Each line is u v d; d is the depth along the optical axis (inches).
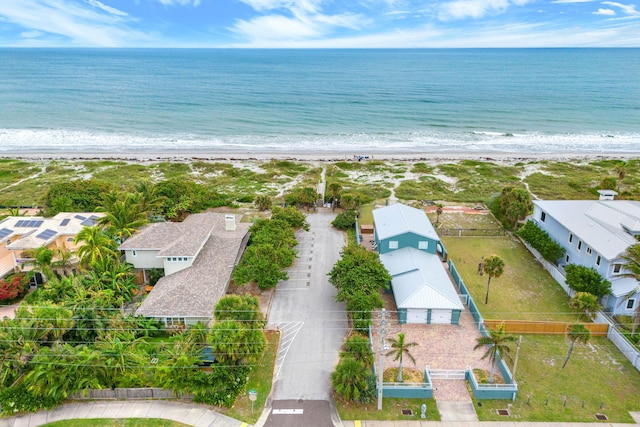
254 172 3604.8
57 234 1966.0
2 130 5216.5
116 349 1342.3
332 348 1518.2
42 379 1248.2
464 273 2015.3
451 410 1267.2
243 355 1331.2
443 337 1572.3
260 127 5472.4
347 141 4820.4
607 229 1860.2
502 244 2313.0
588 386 1358.3
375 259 1788.9
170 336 1541.6
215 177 3459.6
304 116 6082.7
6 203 2837.1
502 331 1312.7
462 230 2444.6
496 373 1398.9
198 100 7337.6
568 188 3216.0
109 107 6678.2
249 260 1782.7
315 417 1239.5
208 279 1715.1
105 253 1750.7
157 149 4446.4
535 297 1827.0
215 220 2223.2
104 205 2332.7
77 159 3949.3
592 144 4734.3
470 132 5270.7
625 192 2886.3
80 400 1300.4
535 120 5915.4
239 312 1397.6
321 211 2758.4
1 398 1246.9
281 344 1537.9
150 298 1624.0
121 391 1300.4
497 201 2603.3
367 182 3358.8
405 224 2022.6
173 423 1218.0
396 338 1560.0
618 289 1648.6
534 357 1481.3
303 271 2018.9
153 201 2367.1
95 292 1589.6
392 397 1311.5
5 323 1337.4
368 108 6653.5
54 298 1578.5
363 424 1216.8
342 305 1765.5
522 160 3988.7
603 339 1566.2
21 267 1876.2
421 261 1872.5
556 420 1233.4
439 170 3676.2
